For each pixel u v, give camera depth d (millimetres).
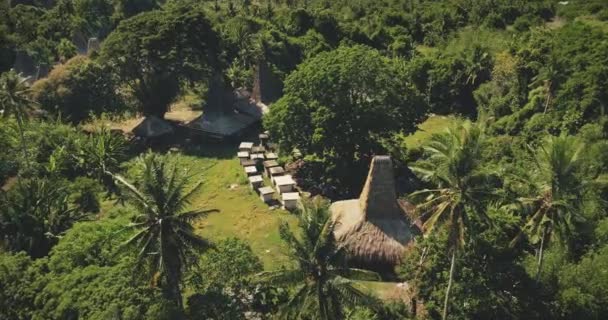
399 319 41656
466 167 37188
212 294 40750
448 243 39531
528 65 82062
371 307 37562
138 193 38656
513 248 44688
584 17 110375
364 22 119500
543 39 85750
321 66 65562
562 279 43062
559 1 122500
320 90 64250
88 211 57562
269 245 56500
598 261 43812
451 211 37844
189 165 74188
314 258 35344
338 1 132125
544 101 76812
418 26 118438
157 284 40500
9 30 103812
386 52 107375
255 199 65438
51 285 39875
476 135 38188
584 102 68375
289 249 38344
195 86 97250
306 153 66125
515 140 69812
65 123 77688
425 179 40781
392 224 51031
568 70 74375
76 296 38438
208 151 78750
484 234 43406
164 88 82688
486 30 109812
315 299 35219
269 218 61344
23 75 92250
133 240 38500
